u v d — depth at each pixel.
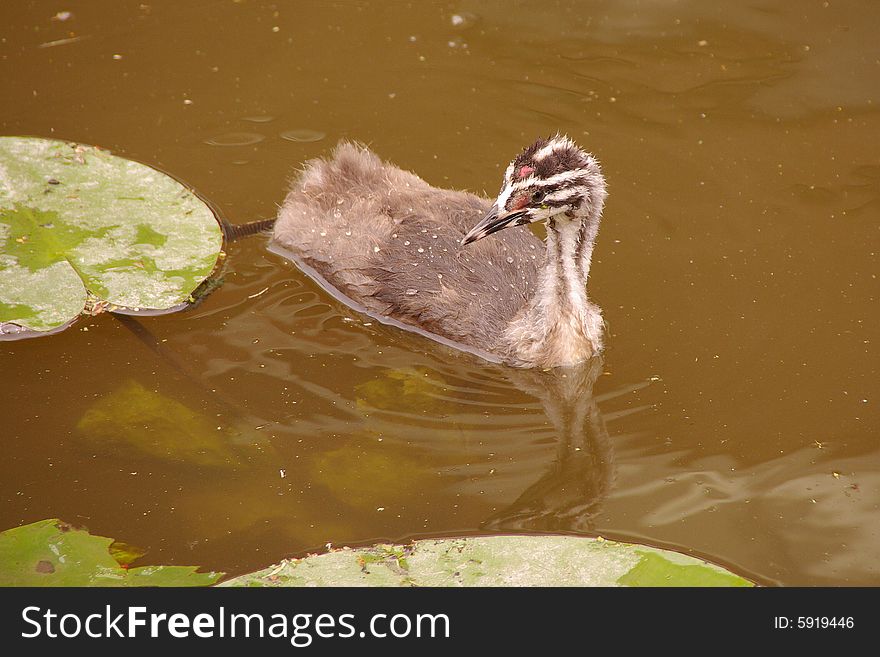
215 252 13.77
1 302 12.70
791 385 12.55
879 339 13.10
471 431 12.15
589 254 13.25
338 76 17.80
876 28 18.52
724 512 10.96
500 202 12.95
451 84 17.67
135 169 14.72
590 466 11.62
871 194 15.34
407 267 13.77
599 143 16.41
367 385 12.78
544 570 9.93
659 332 13.38
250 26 18.86
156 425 12.01
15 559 10.28
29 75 17.47
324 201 14.54
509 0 19.34
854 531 10.70
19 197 14.05
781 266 14.22
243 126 16.67
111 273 13.27
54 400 12.28
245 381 12.67
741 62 17.97
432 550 10.14
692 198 15.38
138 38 18.45
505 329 13.34
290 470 11.49
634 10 19.16
